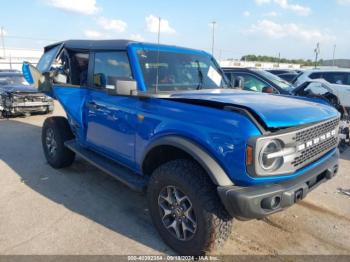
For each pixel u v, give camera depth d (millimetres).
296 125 2705
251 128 2486
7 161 5758
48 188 4531
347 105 9094
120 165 3984
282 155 2600
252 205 2480
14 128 8984
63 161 5184
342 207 4102
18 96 10695
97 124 4121
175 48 4145
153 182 3139
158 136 3096
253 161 2459
